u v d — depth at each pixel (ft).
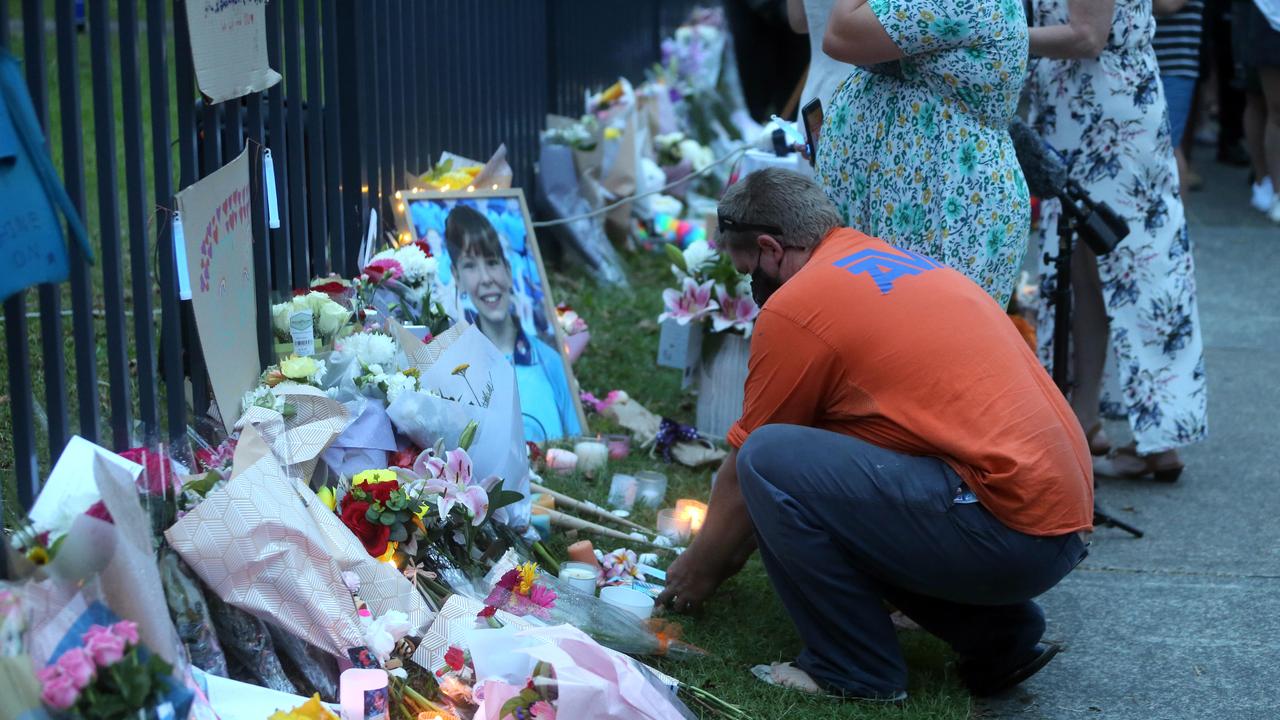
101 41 9.11
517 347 15.57
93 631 6.84
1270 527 14.15
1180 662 11.00
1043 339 15.88
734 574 11.25
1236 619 11.86
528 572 9.87
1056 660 11.02
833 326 9.60
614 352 18.54
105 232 9.33
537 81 21.63
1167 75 18.88
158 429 9.88
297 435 10.13
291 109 12.57
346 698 8.17
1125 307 14.96
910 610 10.41
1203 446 16.75
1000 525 9.27
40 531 7.64
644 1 27.45
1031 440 9.27
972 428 9.30
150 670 6.85
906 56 11.51
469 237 15.60
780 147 17.04
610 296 20.99
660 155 25.41
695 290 15.11
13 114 7.81
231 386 10.45
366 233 14.21
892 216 12.03
